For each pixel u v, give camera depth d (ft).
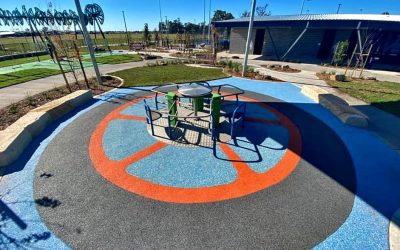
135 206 13.62
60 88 37.76
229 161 18.07
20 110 27.94
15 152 18.08
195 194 14.58
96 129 23.40
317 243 11.46
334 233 12.00
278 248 11.19
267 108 29.78
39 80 44.86
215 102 21.88
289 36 84.94
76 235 11.78
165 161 17.97
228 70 54.60
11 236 11.75
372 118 26.91
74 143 20.67
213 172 16.71
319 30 79.87
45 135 22.11
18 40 156.97
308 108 30.07
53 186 15.24
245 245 11.32
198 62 69.21
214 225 12.39
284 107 30.30
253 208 13.55
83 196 14.38
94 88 38.27
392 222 12.69
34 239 11.58
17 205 13.66
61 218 12.78
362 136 22.58
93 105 30.32
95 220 12.66
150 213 13.12
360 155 19.31
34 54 86.63
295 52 86.33
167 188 15.08
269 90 38.47
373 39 62.90
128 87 39.14
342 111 26.43
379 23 58.23
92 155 18.81
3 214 13.03
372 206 13.82
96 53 97.19
